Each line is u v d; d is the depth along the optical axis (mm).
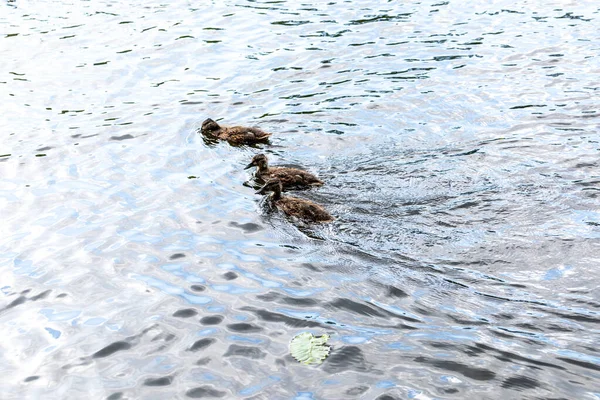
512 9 19375
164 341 7871
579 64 15469
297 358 7492
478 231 9531
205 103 14578
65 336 8023
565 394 6809
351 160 11828
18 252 9680
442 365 7273
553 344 7469
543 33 17438
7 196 11203
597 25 17766
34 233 10141
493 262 8859
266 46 17578
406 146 12219
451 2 20234
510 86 14555
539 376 7051
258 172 11500
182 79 15867
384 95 14445
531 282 8453
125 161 12281
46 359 7668
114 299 8648
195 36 18438
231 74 16000
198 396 7031
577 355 7301
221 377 7281
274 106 14258
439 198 10414
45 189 11398
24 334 8086
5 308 8562
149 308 8445
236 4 21047
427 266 8875
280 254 9406
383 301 8328
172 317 8266
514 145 12000
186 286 8836
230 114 13992
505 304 8102
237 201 10820
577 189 10430
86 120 14023
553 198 10211
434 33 17875
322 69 16000
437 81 14992
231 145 12703
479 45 16906
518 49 16531
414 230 9648
